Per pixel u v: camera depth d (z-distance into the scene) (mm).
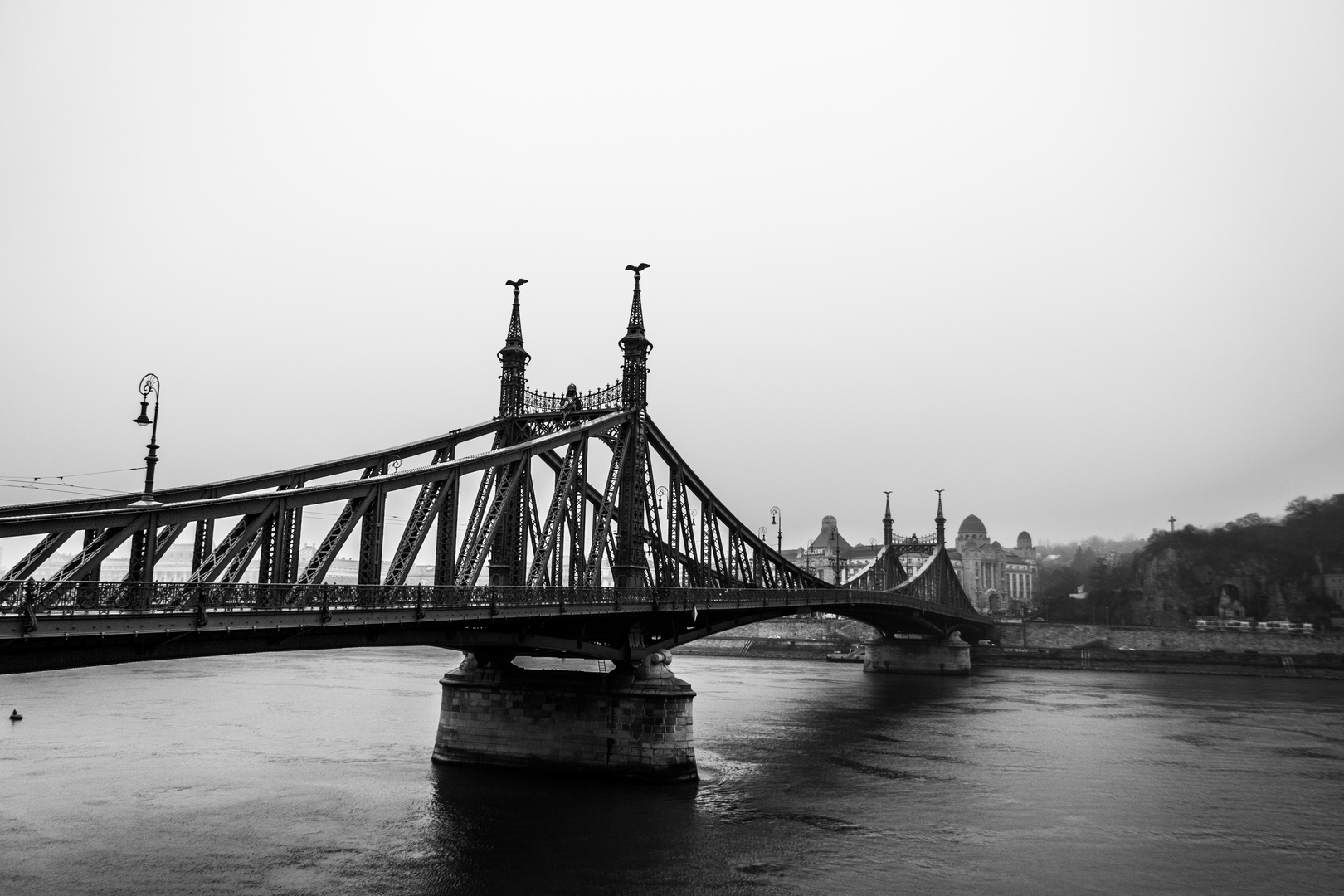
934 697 99562
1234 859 39156
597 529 51656
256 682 95875
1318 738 70875
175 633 23781
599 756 49469
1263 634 147625
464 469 38938
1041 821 44719
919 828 42844
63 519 22250
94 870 34062
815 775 53938
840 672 136000
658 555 56875
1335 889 35625
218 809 42375
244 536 27172
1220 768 58156
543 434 53969
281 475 35688
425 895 32750
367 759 53500
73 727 63500
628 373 57344
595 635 51344
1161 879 36500
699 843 39281
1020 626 163250
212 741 58781
